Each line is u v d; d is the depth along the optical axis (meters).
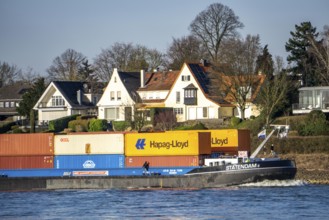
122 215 190.00
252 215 184.50
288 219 179.38
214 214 187.00
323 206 193.88
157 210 194.50
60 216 192.12
